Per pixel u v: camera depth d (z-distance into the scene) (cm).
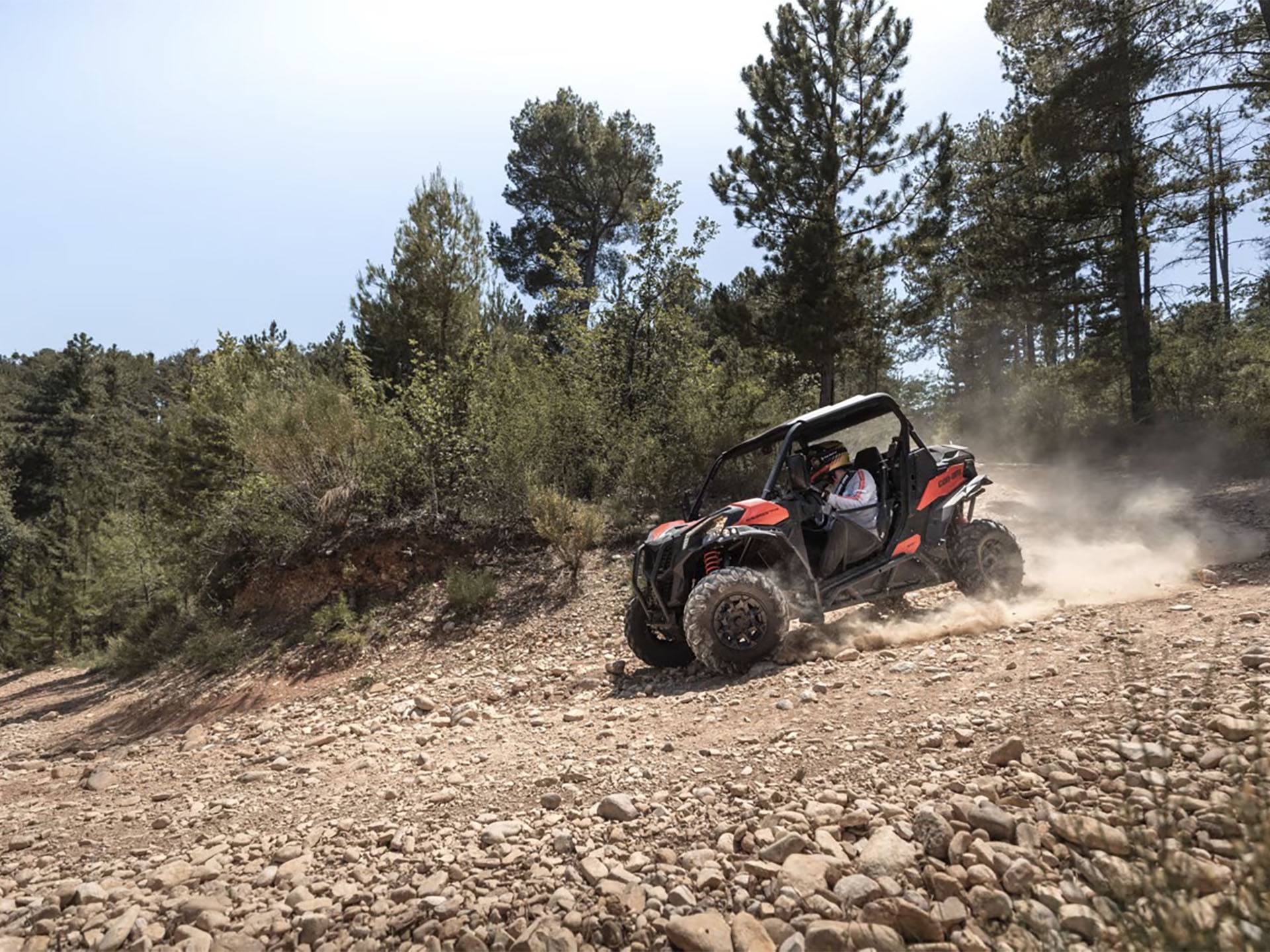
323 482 1145
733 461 1094
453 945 246
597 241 3209
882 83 1730
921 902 236
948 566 663
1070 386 2212
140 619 1398
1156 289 1916
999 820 265
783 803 316
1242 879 193
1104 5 1510
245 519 1189
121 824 433
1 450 5241
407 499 1153
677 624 617
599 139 3114
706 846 292
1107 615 530
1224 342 1931
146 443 1727
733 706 468
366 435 1144
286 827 384
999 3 1616
